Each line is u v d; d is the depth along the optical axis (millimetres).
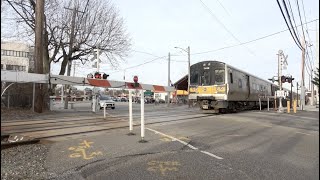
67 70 33594
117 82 15156
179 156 8641
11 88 25016
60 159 8039
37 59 21453
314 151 9727
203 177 6695
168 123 16797
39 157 8227
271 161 8281
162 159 8250
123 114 23531
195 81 25922
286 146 10578
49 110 25359
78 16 31172
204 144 10539
